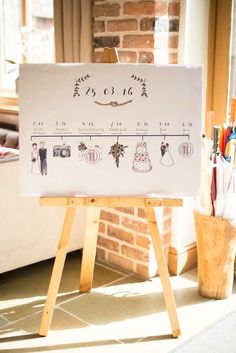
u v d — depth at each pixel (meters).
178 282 2.79
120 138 2.05
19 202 2.61
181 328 2.29
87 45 2.82
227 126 2.48
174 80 2.02
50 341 2.18
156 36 2.54
